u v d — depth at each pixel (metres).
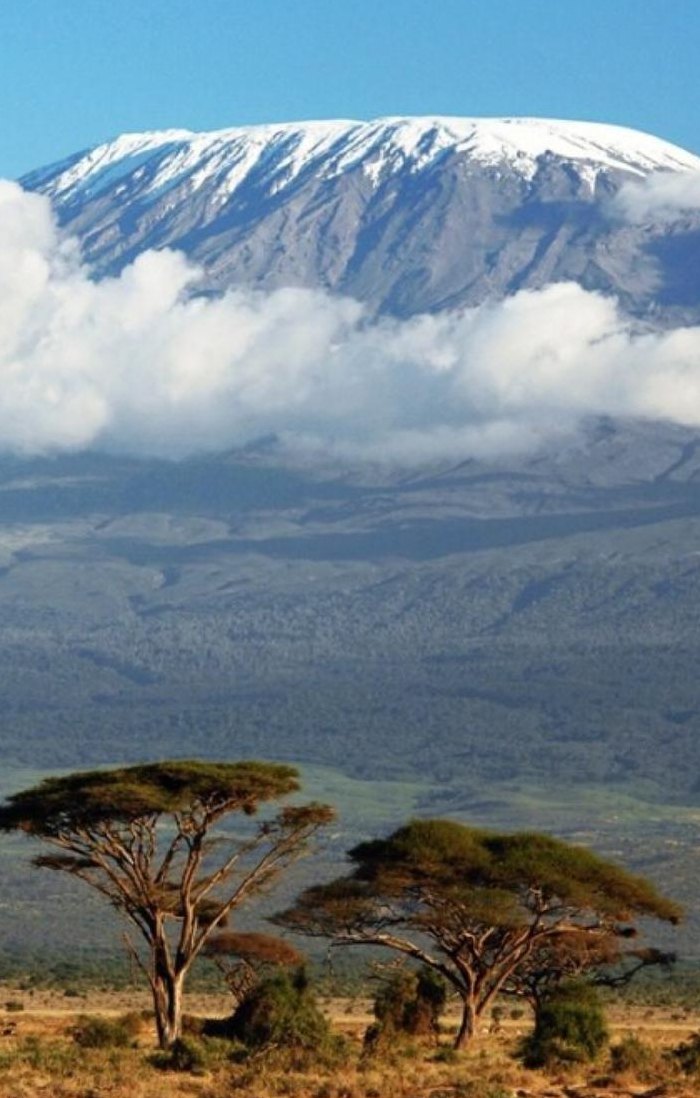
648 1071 108.38
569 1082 106.00
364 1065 107.94
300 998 125.06
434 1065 111.94
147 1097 94.00
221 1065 106.69
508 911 129.12
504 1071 109.00
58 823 120.31
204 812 122.12
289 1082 98.88
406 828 134.38
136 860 122.06
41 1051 108.81
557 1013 119.38
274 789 121.31
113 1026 125.25
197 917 133.00
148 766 121.31
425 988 138.88
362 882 133.38
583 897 131.12
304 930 135.75
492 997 132.12
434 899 131.62
